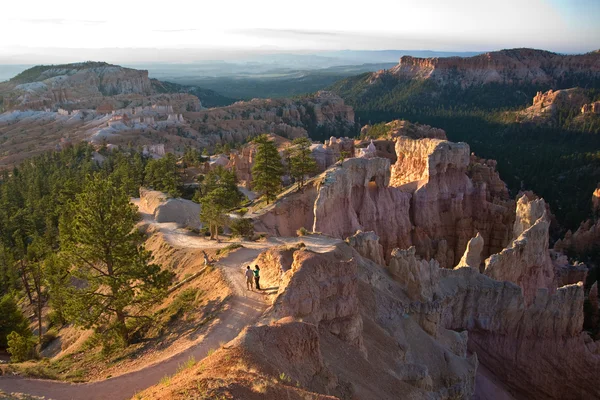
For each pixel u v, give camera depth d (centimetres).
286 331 2348
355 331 3075
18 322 5128
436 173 8344
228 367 1959
